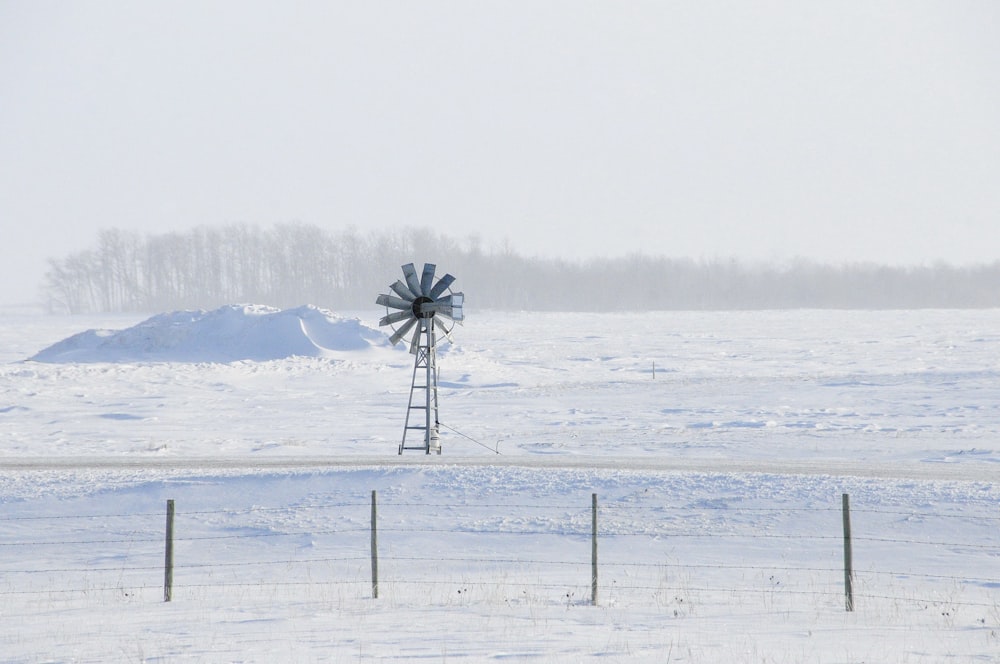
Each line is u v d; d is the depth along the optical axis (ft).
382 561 248.93
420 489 316.60
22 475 340.80
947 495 290.15
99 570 243.60
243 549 265.95
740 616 175.73
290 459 378.73
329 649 135.54
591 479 319.68
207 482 327.26
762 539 263.90
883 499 289.94
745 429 502.38
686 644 142.41
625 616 172.96
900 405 614.75
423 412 634.84
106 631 153.17
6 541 274.36
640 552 255.09
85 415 621.72
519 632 151.12
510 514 290.76
